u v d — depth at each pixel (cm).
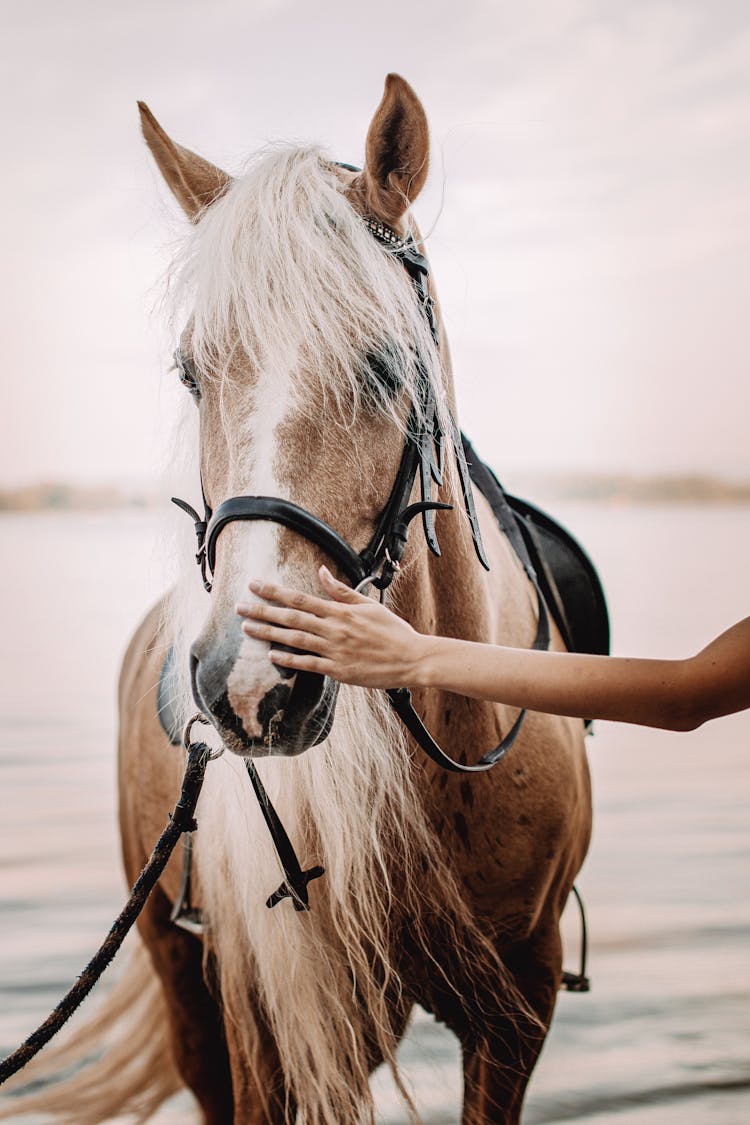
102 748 646
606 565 1418
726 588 1174
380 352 136
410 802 159
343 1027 159
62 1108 255
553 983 187
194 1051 226
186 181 165
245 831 154
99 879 441
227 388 135
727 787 593
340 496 133
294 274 134
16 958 364
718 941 378
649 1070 293
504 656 123
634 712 123
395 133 147
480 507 186
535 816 174
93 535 2228
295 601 120
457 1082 290
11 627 1074
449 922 167
